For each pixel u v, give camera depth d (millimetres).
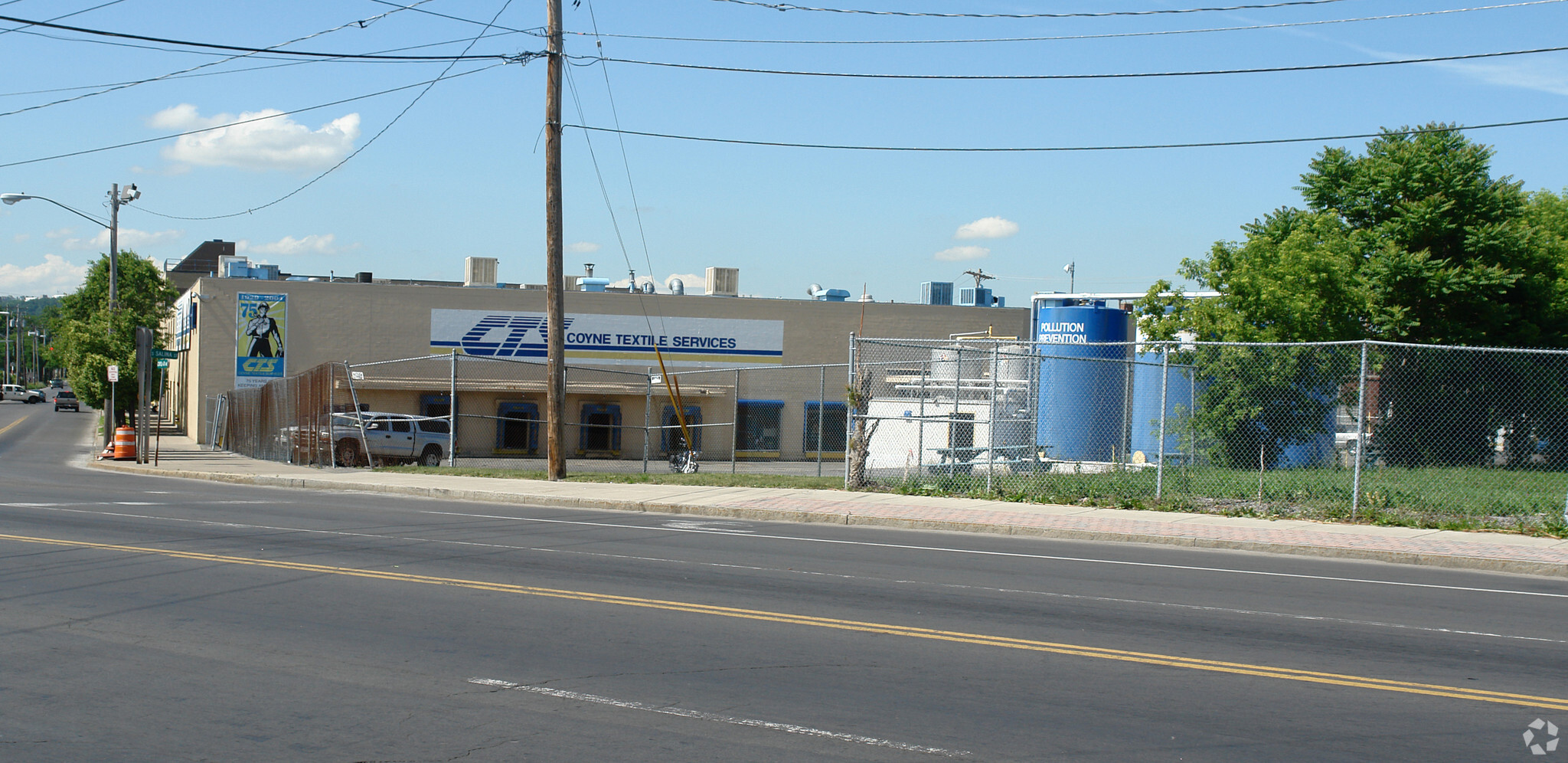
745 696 6270
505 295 42281
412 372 41250
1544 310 27734
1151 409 27359
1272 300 23953
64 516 14773
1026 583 10461
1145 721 5934
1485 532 14602
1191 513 16250
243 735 5449
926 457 29422
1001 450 22047
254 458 31312
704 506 16891
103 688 6273
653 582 10008
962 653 7445
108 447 30938
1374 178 27734
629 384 42750
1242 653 7605
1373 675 7078
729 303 44812
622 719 5785
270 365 40375
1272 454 20859
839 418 45781
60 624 7930
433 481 21391
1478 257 26906
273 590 9281
